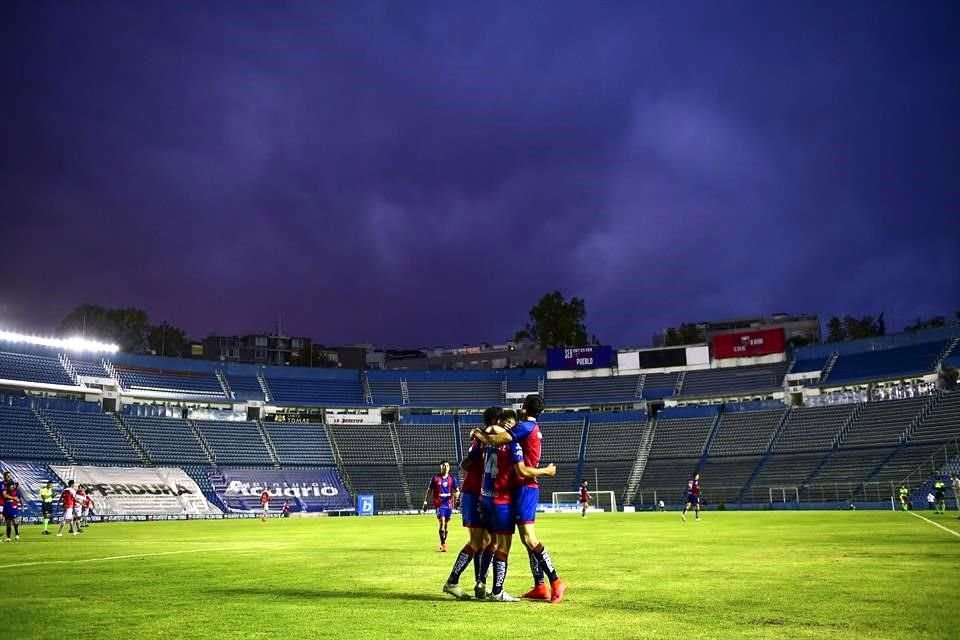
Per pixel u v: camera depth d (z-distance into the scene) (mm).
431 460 86000
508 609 8391
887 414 74000
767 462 75500
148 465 72188
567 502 80562
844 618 7543
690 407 87562
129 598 9664
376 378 96062
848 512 52781
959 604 8398
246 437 82125
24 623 7672
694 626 7152
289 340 144750
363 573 13070
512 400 95625
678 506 74875
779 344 90062
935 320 100625
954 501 58656
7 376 71625
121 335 112875
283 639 6711
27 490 59938
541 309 121688
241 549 21203
